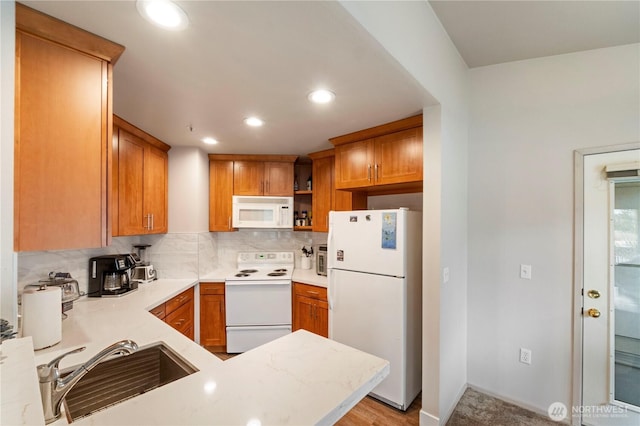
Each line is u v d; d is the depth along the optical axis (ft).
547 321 6.96
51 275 5.99
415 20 5.08
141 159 8.30
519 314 7.29
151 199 8.80
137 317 5.80
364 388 2.80
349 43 4.13
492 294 7.63
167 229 9.86
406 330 7.00
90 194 4.12
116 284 7.63
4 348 2.48
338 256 8.04
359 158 8.37
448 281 6.74
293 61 4.65
